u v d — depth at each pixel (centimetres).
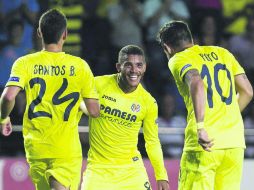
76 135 1338
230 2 2661
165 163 1939
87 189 1470
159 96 2442
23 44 2330
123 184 1476
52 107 1307
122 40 2505
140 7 2539
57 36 1312
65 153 1323
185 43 1341
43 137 1314
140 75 1446
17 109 2073
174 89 2450
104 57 2492
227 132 1318
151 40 2528
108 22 2523
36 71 1299
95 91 1345
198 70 1315
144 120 1486
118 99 1466
